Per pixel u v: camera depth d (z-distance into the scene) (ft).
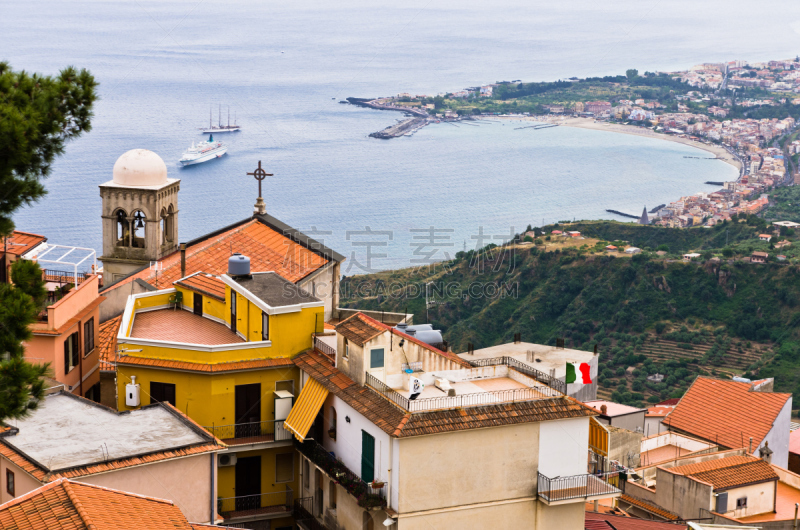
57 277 165.37
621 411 189.88
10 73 102.27
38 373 97.86
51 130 101.81
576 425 134.21
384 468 127.65
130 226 213.25
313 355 152.05
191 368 146.82
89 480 106.93
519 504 131.85
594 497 133.08
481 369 146.00
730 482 150.71
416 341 143.13
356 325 142.92
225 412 148.97
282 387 152.15
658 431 197.98
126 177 208.13
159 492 113.29
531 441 131.64
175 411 126.52
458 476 127.65
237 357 149.48
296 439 148.77
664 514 150.92
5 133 93.45
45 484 99.81
